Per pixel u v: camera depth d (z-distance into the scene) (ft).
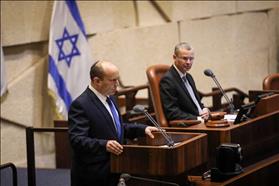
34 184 31.14
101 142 24.76
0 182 39.65
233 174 25.73
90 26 51.16
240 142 28.07
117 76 26.12
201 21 60.85
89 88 26.37
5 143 45.50
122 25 54.54
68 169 43.24
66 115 46.85
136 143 26.84
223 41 62.80
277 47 44.06
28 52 46.93
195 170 27.35
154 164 23.80
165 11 57.72
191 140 24.72
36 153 47.50
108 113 26.23
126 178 23.89
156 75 34.91
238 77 64.39
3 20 44.37
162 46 57.41
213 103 43.88
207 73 34.40
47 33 47.55
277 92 32.24
